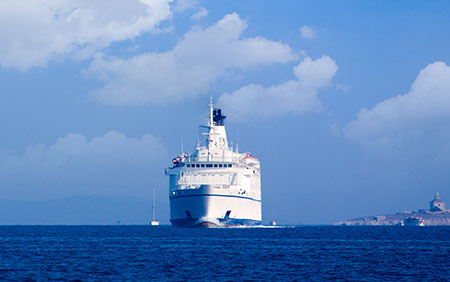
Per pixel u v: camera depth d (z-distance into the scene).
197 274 191.38
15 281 177.25
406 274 195.25
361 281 181.38
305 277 187.75
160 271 197.50
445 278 187.62
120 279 181.38
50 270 199.50
